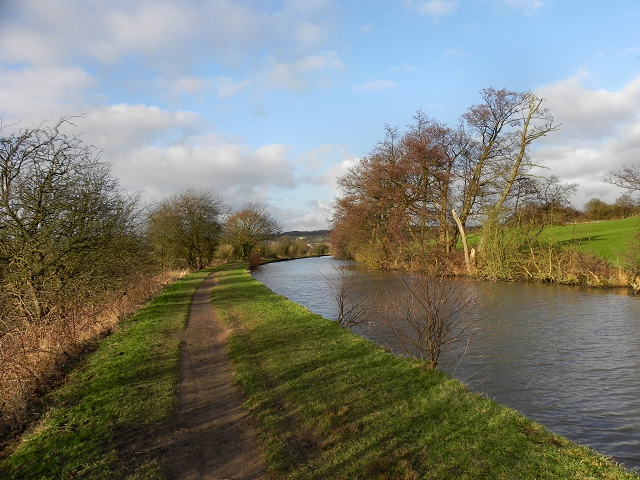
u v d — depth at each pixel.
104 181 14.16
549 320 14.73
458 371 9.68
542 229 27.38
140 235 18.72
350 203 36.69
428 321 8.36
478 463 4.53
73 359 9.23
